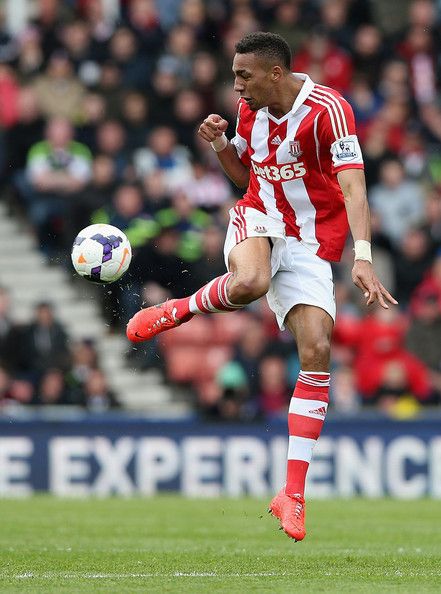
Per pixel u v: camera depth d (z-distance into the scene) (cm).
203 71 5475
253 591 1711
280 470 4144
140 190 4938
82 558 2202
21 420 4053
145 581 1842
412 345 4869
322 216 2145
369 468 4150
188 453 4112
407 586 1781
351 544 2556
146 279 4844
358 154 2053
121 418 4103
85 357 4578
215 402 4369
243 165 2258
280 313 2145
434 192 5494
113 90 5359
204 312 2164
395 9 6059
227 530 2903
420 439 4159
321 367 2094
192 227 4928
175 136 5366
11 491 4041
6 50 5450
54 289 5078
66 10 5634
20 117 5262
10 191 5209
